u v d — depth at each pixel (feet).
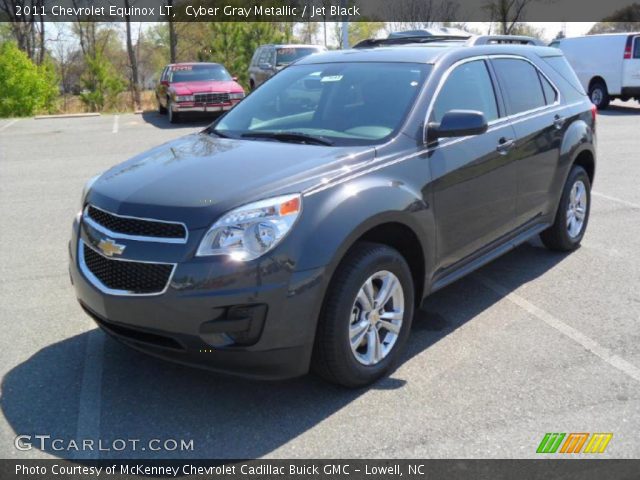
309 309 10.67
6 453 10.27
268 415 11.27
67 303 16.34
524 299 16.28
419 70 14.51
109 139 49.11
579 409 11.26
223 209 10.54
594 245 20.63
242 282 10.25
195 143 14.14
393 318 12.43
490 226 15.38
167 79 62.54
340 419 11.11
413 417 11.12
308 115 14.53
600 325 14.67
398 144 12.89
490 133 15.17
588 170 20.51
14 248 20.97
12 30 126.62
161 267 10.47
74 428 10.93
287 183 11.10
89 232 11.68
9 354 13.56
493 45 16.83
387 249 11.95
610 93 62.39
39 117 68.90
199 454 10.24
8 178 33.17
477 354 13.35
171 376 12.60
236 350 10.43
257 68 73.26
